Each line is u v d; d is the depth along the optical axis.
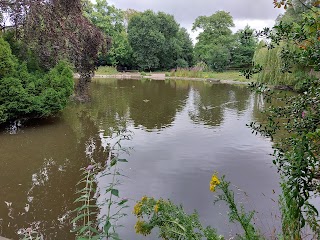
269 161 5.76
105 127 8.78
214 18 35.12
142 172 5.23
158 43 33.81
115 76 29.05
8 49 8.13
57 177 5.14
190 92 17.48
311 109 1.84
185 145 6.89
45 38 9.12
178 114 10.84
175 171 5.29
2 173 5.34
